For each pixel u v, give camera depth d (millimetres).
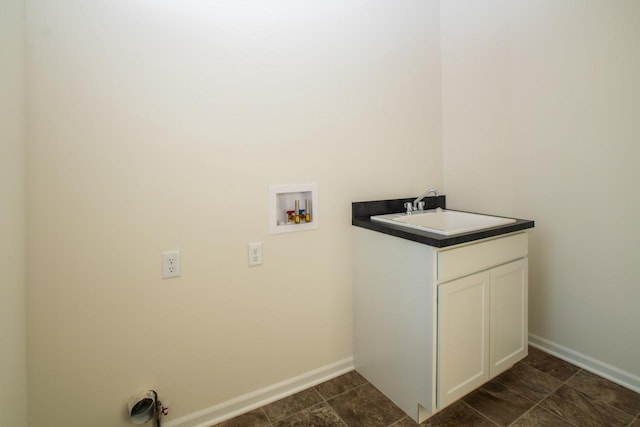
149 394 1444
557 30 1888
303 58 1753
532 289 2141
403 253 1618
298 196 1816
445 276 1508
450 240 1449
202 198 1525
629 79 1659
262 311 1720
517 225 1746
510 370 1946
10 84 1053
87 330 1334
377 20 2016
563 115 1901
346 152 1934
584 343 1936
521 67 2045
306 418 1643
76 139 1266
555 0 1886
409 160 2219
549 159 1978
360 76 1960
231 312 1637
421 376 1552
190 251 1515
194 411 1577
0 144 991
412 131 2223
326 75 1834
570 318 1983
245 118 1606
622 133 1701
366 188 2027
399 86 2139
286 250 1768
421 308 1530
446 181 2428
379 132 2062
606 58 1726
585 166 1844
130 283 1400
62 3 1220
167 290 1479
